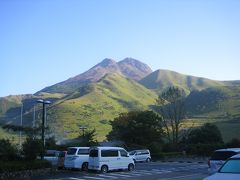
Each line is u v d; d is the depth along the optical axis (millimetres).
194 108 166125
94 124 140375
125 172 31547
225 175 11773
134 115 70625
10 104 197000
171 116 70062
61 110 149125
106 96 197625
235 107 153750
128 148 64062
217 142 74500
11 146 31062
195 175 28391
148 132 68562
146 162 51781
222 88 182750
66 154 33562
